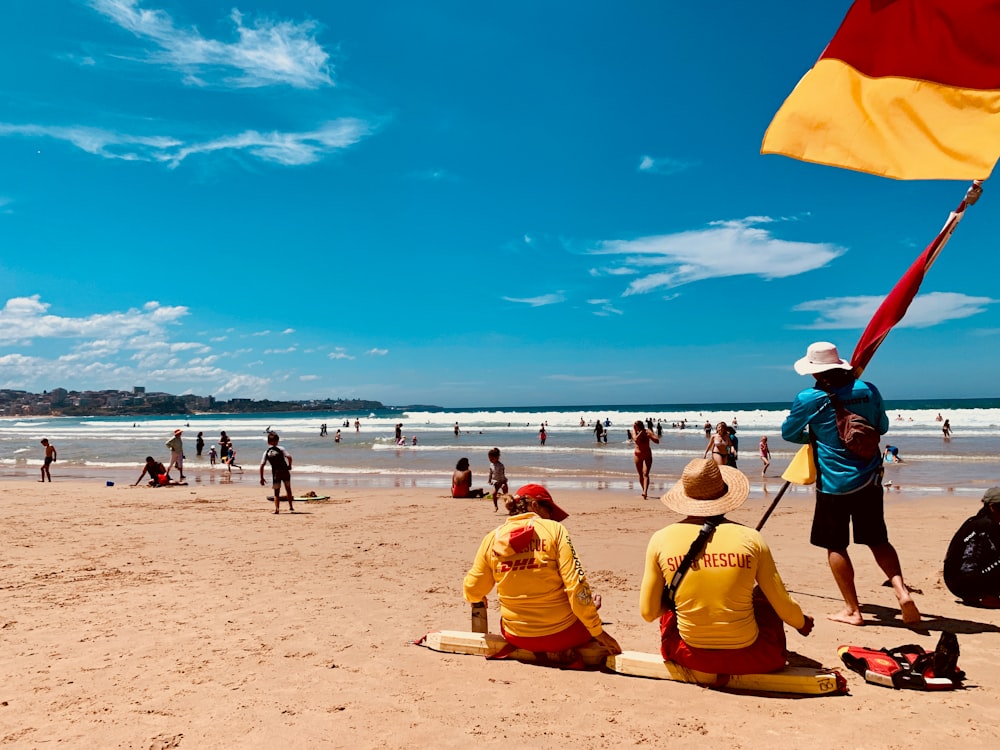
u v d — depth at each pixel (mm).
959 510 12430
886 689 3848
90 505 14891
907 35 3996
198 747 3205
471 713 3572
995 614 5367
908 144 4016
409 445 43031
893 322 4809
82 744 3250
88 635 5062
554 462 28281
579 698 3770
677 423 58250
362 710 3629
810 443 5285
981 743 3125
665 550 3836
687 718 3463
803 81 4215
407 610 5773
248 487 19812
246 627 5250
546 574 4227
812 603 5777
